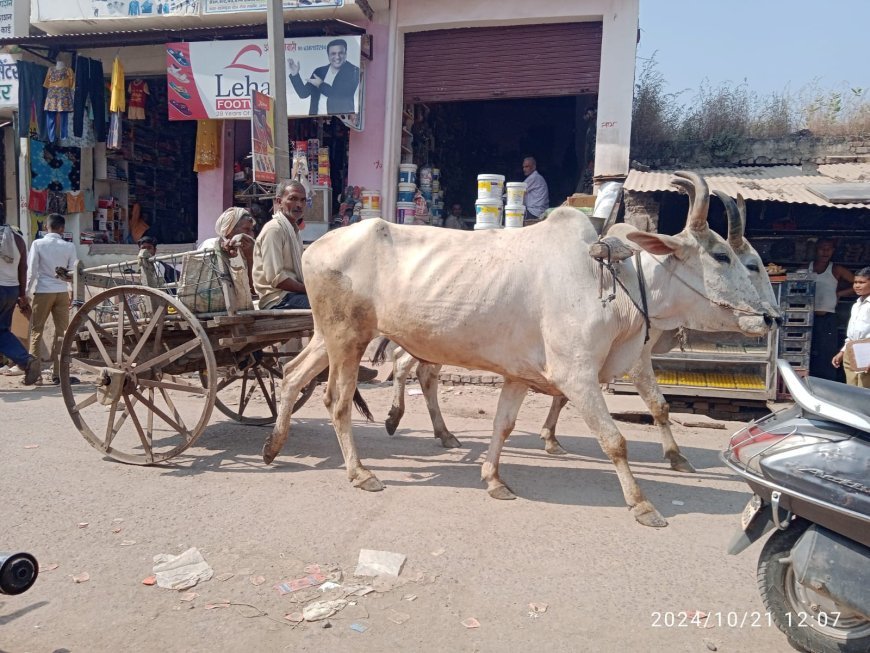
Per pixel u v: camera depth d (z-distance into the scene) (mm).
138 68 11172
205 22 10148
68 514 4164
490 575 3469
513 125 14289
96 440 5223
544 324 4340
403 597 3236
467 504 4438
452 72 10008
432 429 6586
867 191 7926
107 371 5004
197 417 6793
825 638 2773
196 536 3873
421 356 4750
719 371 7711
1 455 5328
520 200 8094
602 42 9180
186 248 10898
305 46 9477
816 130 10289
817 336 8539
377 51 9922
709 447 6184
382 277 4648
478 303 4371
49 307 8430
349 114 9555
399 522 4098
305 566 3525
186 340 5414
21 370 8742
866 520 2598
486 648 2854
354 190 10039
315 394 7883
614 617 3111
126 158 11789
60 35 10484
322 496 4523
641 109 10734
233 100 9828
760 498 3000
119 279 5691
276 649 2822
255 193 9898
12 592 2344
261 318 5254
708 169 10102
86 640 2877
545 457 5680
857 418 2734
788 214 9297
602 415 4258
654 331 5262
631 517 4293
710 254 4461
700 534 4051
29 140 10812
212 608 3117
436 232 4699
